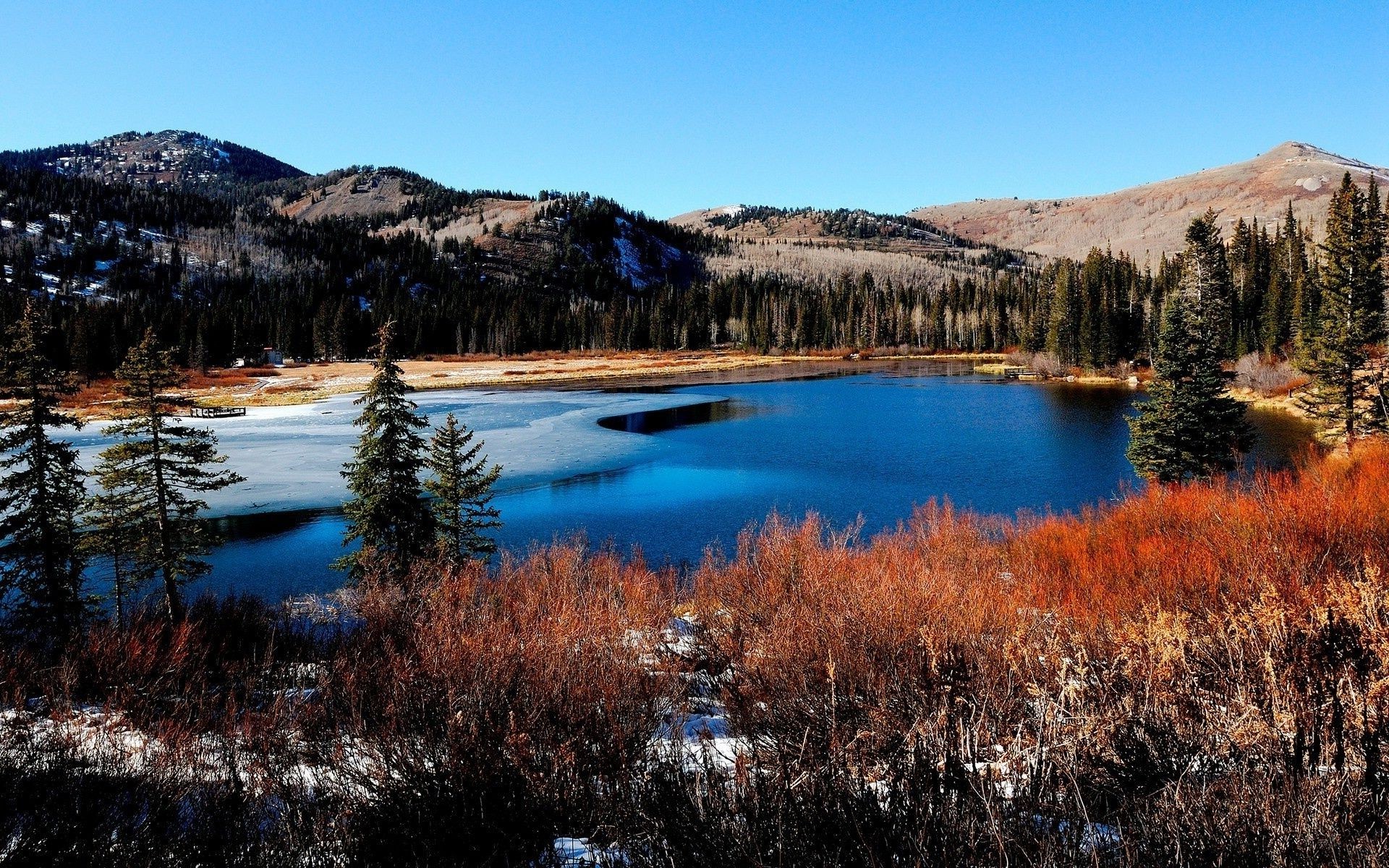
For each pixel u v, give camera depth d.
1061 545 13.56
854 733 4.41
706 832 3.36
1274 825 3.08
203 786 4.27
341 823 3.79
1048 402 55.62
